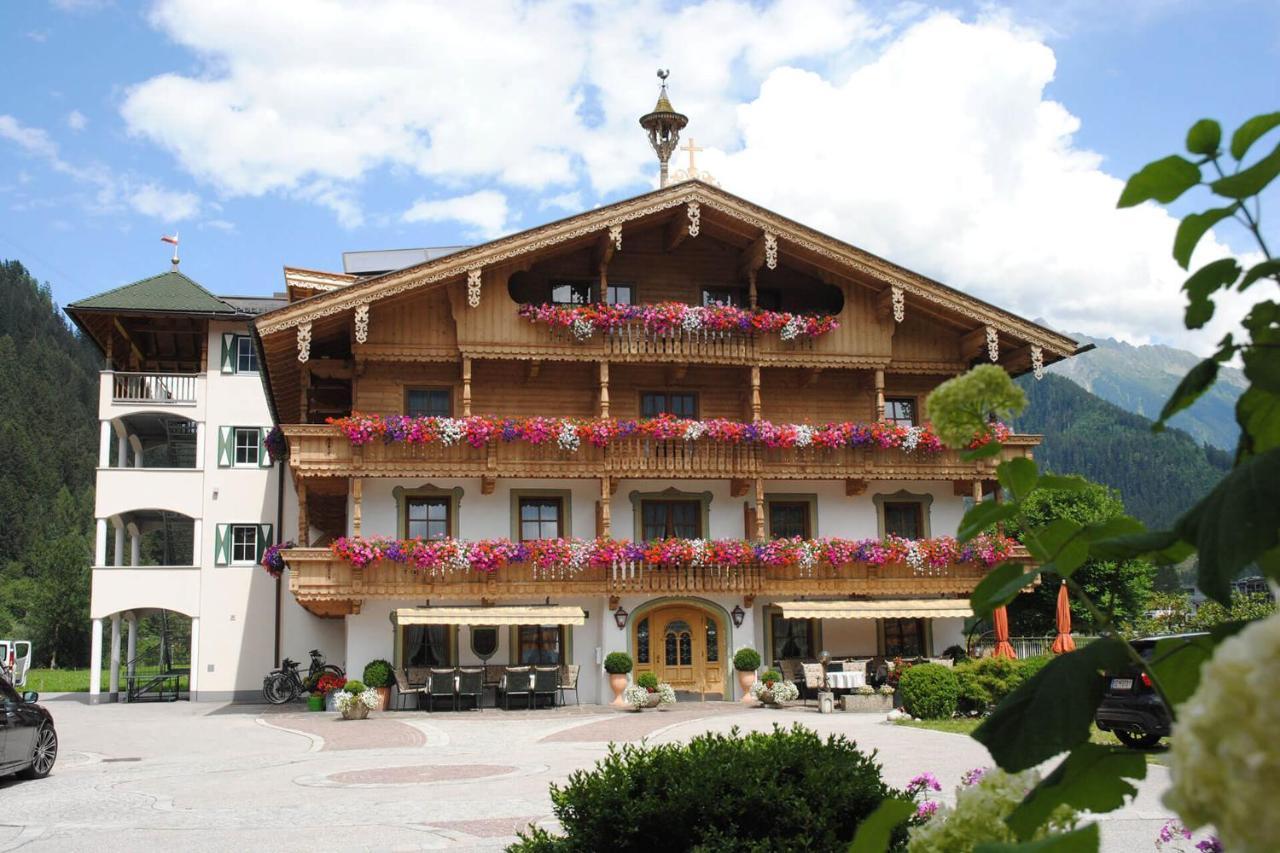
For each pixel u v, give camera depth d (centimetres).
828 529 3075
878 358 3055
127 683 3766
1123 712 1645
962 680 2316
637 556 2816
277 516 3578
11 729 1562
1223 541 213
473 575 2770
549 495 2934
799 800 634
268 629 3534
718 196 2917
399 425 2748
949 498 3152
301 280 3075
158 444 4275
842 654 3017
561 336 2894
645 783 678
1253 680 150
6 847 1132
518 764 1716
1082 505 4025
